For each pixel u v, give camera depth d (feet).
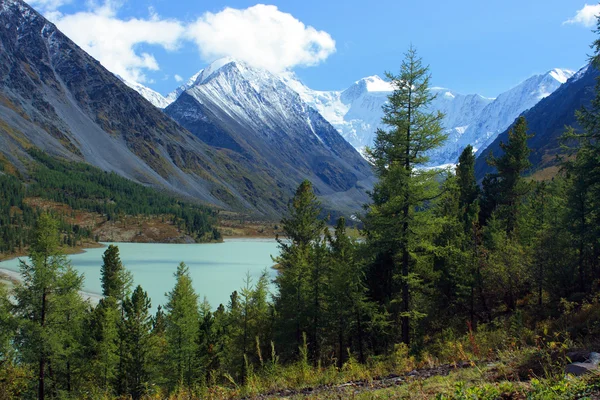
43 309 90.68
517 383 24.72
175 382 93.35
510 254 91.50
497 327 70.38
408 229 71.46
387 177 71.67
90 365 109.91
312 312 90.43
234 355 96.94
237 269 344.28
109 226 641.81
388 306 84.23
